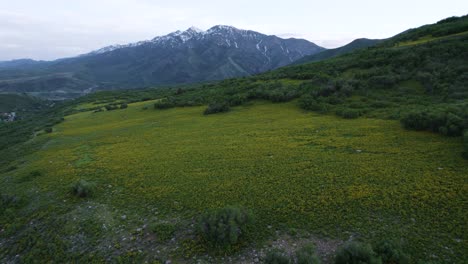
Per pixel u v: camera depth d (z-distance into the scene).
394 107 35.62
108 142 36.78
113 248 13.48
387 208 14.23
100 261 12.67
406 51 52.38
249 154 25.39
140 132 41.22
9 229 16.48
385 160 20.39
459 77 36.31
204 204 16.77
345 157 22.09
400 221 13.13
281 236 13.00
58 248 14.02
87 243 14.17
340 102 42.06
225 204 16.47
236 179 20.05
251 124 38.16
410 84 41.44
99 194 19.84
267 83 63.97
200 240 13.23
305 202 15.74
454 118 23.72
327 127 31.94
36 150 38.75
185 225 14.76
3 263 14.03
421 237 11.87
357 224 13.19
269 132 32.72
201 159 25.33
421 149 21.56
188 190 19.00
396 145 23.19
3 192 22.45
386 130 27.64
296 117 39.38
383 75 45.50
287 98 50.38
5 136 67.38
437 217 13.08
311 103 43.50
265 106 49.91
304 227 13.51
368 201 15.05
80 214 17.12
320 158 22.48
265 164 22.47
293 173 20.11
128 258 12.61
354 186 16.91
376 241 11.80
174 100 69.50
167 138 35.31
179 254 12.49
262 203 16.19
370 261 9.72
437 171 17.53
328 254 11.49
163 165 24.70
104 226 15.46
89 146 35.66
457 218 12.84
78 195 19.52
